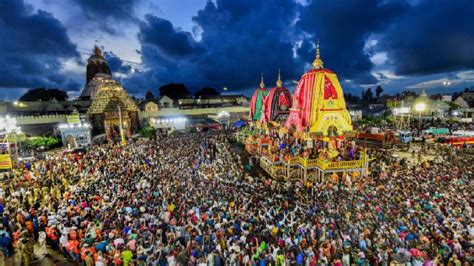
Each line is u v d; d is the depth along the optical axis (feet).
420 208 45.98
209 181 64.54
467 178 62.44
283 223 41.29
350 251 34.06
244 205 48.78
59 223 39.70
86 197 50.90
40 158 96.02
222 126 211.61
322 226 40.06
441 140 122.42
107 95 164.96
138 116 185.88
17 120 143.02
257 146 112.06
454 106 222.28
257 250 33.53
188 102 255.50
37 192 52.95
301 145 84.17
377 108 280.10
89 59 245.86
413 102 220.02
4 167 72.59
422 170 70.18
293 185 68.39
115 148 107.96
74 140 136.77
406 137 125.59
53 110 179.22
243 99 283.59
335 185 64.13
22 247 33.68
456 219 41.70
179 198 52.60
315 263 31.55
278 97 116.98
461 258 32.19
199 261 31.48
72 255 34.91
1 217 39.29
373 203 48.52
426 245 34.76
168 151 103.76
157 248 34.09
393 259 30.89
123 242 34.81
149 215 43.91
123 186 58.70
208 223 41.19
